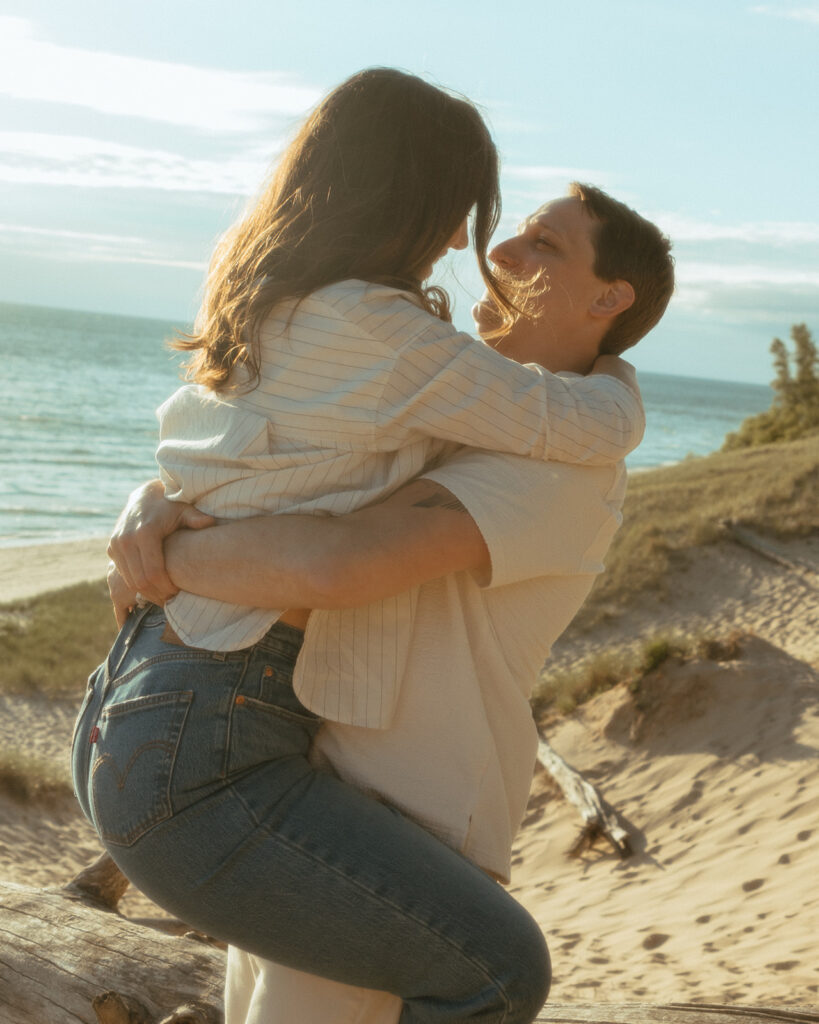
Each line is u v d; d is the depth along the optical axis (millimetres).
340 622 1575
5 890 2963
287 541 1476
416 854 1502
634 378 1875
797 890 7496
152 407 99562
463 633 1644
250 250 1595
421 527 1502
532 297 1924
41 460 59531
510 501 1564
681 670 11898
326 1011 1599
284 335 1558
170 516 1622
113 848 1527
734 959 6504
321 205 1566
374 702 1575
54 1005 2465
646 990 6230
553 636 1781
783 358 50406
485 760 1646
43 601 23859
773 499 20500
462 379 1532
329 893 1457
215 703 1495
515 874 9852
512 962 1477
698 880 8367
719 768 10266
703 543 18562
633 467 80188
